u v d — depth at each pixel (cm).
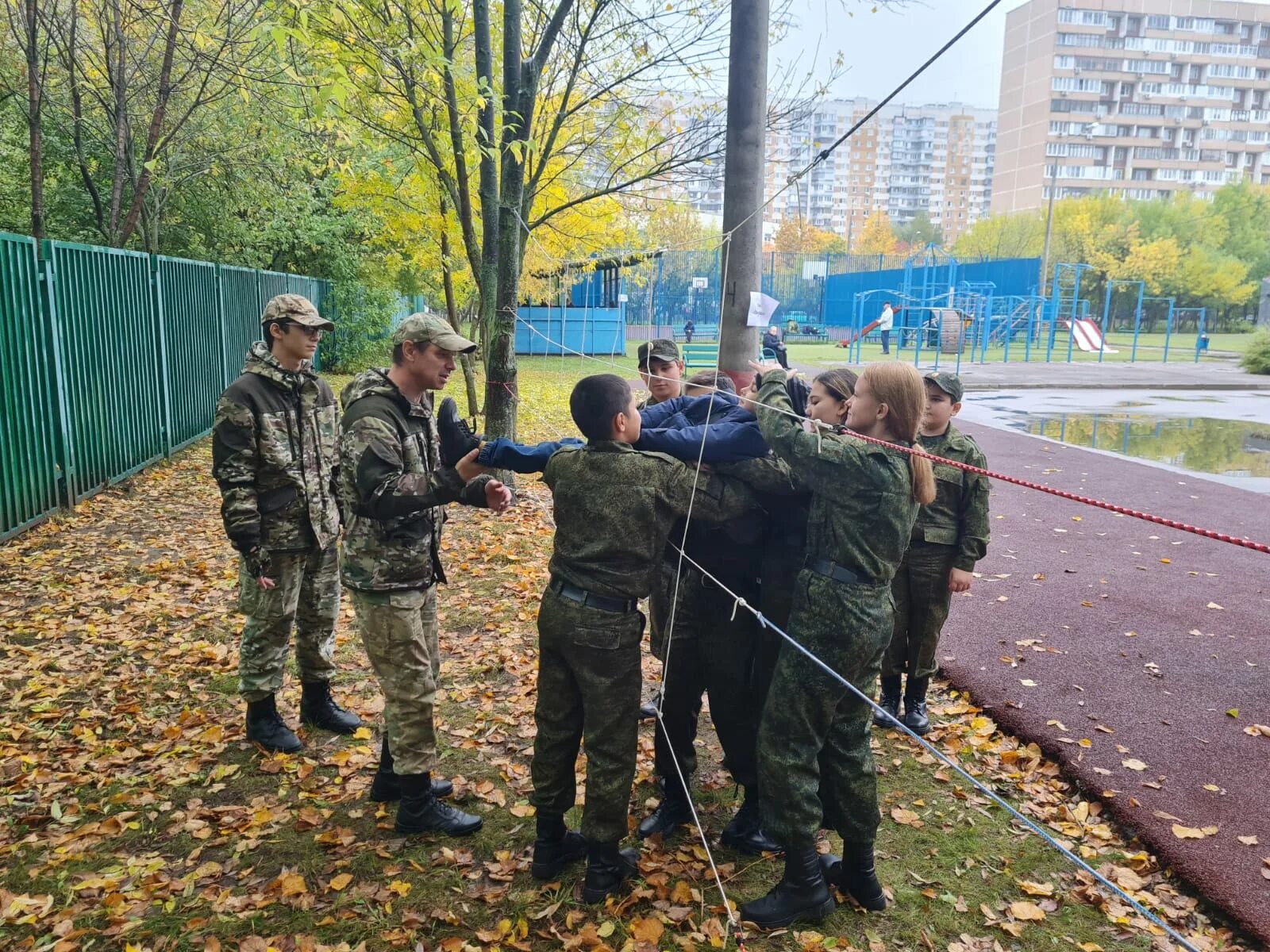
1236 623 542
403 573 307
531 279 1362
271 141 1385
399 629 308
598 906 283
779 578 300
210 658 470
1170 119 11156
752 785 316
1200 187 11362
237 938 268
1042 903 291
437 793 345
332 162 1367
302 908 281
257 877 297
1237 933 277
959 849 321
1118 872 305
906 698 413
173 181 1336
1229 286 5603
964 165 14425
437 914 279
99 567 625
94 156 1319
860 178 14300
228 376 1292
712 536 306
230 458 345
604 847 284
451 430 352
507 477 850
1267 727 403
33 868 300
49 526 727
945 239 14488
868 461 263
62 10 1128
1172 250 5484
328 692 399
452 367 312
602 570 275
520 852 312
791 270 5081
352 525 308
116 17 1065
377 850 310
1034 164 11319
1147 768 368
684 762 326
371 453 294
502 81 822
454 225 1110
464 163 843
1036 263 3575
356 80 790
